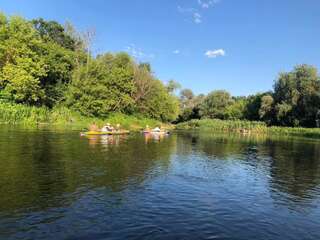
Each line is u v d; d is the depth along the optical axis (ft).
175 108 299.99
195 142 130.52
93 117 216.13
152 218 34.32
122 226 31.65
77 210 35.63
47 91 221.25
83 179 49.73
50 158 65.51
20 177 48.47
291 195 47.67
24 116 174.81
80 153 75.41
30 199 38.60
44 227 30.55
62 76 236.84
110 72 245.86
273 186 53.01
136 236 29.40
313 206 42.55
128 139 125.08
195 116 462.60
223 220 35.04
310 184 55.77
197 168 65.82
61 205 37.06
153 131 180.75
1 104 170.71
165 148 99.09
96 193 42.65
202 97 490.90
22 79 180.96
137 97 261.24
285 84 313.12
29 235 28.66
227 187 50.44
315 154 101.40
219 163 74.38
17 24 201.46
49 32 276.82
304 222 35.91
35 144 84.89
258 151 104.99
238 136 196.24
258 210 39.42
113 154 77.51
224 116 425.28
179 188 47.78
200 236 30.22
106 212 35.47
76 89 211.41
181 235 30.19
